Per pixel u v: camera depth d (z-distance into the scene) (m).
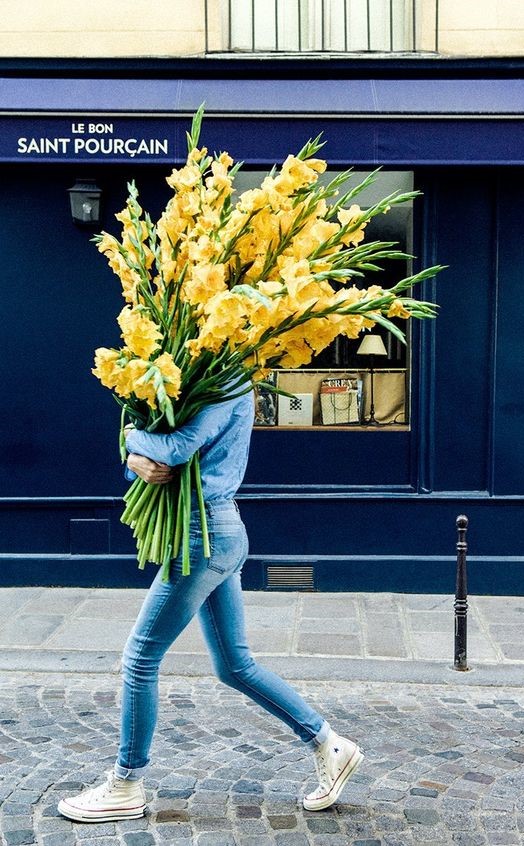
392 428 6.63
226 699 4.46
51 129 6.00
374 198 6.48
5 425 6.61
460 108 5.96
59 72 6.23
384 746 3.89
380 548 6.56
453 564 6.49
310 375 6.65
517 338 6.43
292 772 3.59
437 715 4.29
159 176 6.39
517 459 6.49
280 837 3.06
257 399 6.66
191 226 2.79
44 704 4.39
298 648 5.27
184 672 4.83
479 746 3.90
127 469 3.11
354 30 6.53
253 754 3.77
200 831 3.10
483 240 6.41
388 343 6.64
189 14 6.36
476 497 6.49
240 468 3.00
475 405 6.52
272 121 6.04
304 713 3.18
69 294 6.52
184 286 2.76
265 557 6.55
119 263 2.99
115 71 6.21
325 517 6.56
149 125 6.02
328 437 6.63
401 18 6.52
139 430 2.88
